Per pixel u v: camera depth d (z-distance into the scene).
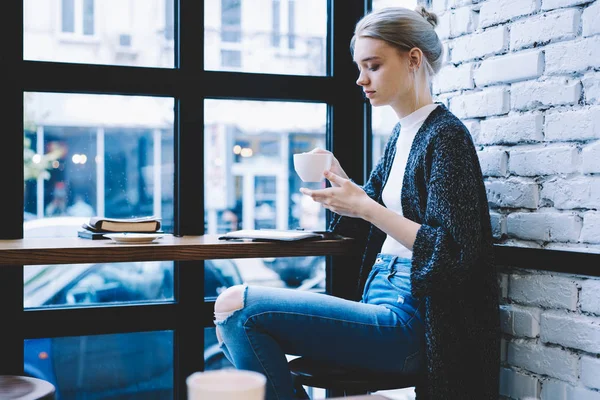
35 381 1.52
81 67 2.03
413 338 1.57
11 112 1.96
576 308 1.58
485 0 1.83
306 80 2.27
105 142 2.09
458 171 1.50
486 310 1.58
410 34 1.64
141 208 2.14
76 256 1.55
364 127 2.34
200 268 2.16
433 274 1.44
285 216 2.30
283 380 1.53
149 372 2.17
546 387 1.66
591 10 1.54
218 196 2.21
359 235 1.87
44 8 2.01
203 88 2.14
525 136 1.71
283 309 1.53
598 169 1.52
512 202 1.75
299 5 2.29
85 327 2.04
